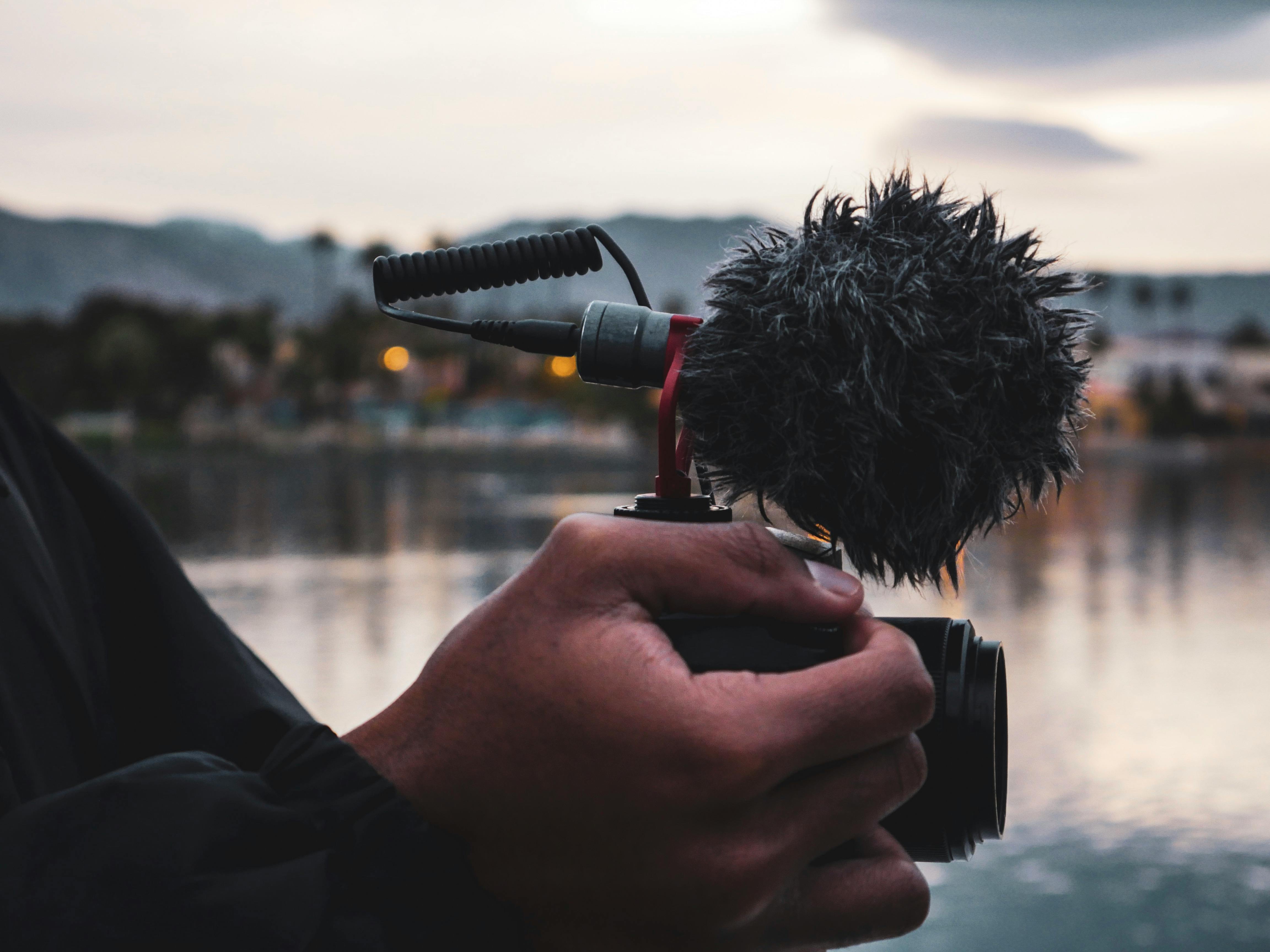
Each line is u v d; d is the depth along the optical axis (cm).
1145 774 1058
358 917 39
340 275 17738
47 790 52
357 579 2491
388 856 40
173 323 11169
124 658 64
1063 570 2884
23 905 38
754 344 42
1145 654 1688
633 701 39
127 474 7088
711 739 38
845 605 42
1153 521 4459
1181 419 10650
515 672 40
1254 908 727
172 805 40
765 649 42
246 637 1736
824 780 41
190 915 38
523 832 40
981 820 47
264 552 3053
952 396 40
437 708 42
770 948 43
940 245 42
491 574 2573
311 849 40
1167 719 1272
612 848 39
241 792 41
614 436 9806
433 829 40
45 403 10625
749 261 44
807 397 41
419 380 11081
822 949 44
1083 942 668
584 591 41
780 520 45
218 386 11094
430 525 3869
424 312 51
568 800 39
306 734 43
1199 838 879
